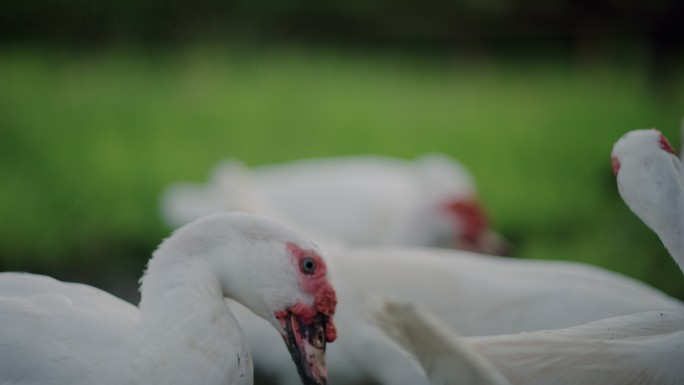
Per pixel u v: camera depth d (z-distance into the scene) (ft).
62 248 29.66
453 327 16.35
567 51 63.93
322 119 45.65
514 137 42.65
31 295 12.90
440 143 41.78
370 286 16.62
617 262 28.04
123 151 37.45
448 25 66.13
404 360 14.74
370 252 17.85
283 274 12.69
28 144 37.52
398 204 30.07
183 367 12.16
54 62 53.21
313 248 12.77
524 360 12.97
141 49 51.24
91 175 34.35
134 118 44.09
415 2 65.72
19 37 59.93
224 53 55.83
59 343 12.01
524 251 30.73
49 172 34.58
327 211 29.53
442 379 12.77
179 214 29.73
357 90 53.72
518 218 33.06
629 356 12.61
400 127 44.42
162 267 12.56
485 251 28.50
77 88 48.91
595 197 34.32
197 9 50.06
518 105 50.16
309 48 66.49
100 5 46.88
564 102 49.80
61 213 31.37
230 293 12.94
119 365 12.03
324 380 12.85
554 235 32.22
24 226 30.40
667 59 48.24
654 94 48.39
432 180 29.40
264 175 33.24
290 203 29.71
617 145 13.93
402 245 28.66
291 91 51.52
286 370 16.60
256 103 48.03
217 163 37.37
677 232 13.29
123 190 33.24
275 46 64.44
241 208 21.66
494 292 16.66
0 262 29.12
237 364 12.57
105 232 30.60
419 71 62.39
